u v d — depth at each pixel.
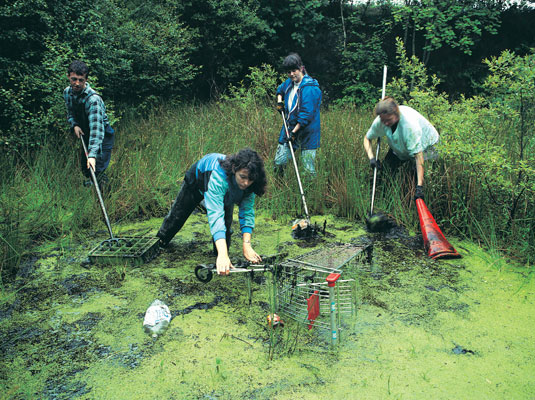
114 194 4.96
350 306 3.08
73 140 5.85
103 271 3.61
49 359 2.54
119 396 2.26
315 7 12.05
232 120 7.49
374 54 12.90
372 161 4.61
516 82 4.24
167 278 3.50
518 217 4.05
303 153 5.18
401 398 2.23
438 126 4.89
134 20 9.47
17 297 3.20
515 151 4.56
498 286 3.35
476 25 12.84
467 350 2.61
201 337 2.75
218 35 11.05
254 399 2.23
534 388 2.30
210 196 2.95
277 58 12.55
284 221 4.82
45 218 4.41
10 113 5.79
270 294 3.27
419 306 3.09
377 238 4.31
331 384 2.34
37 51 6.22
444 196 4.52
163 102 9.14
